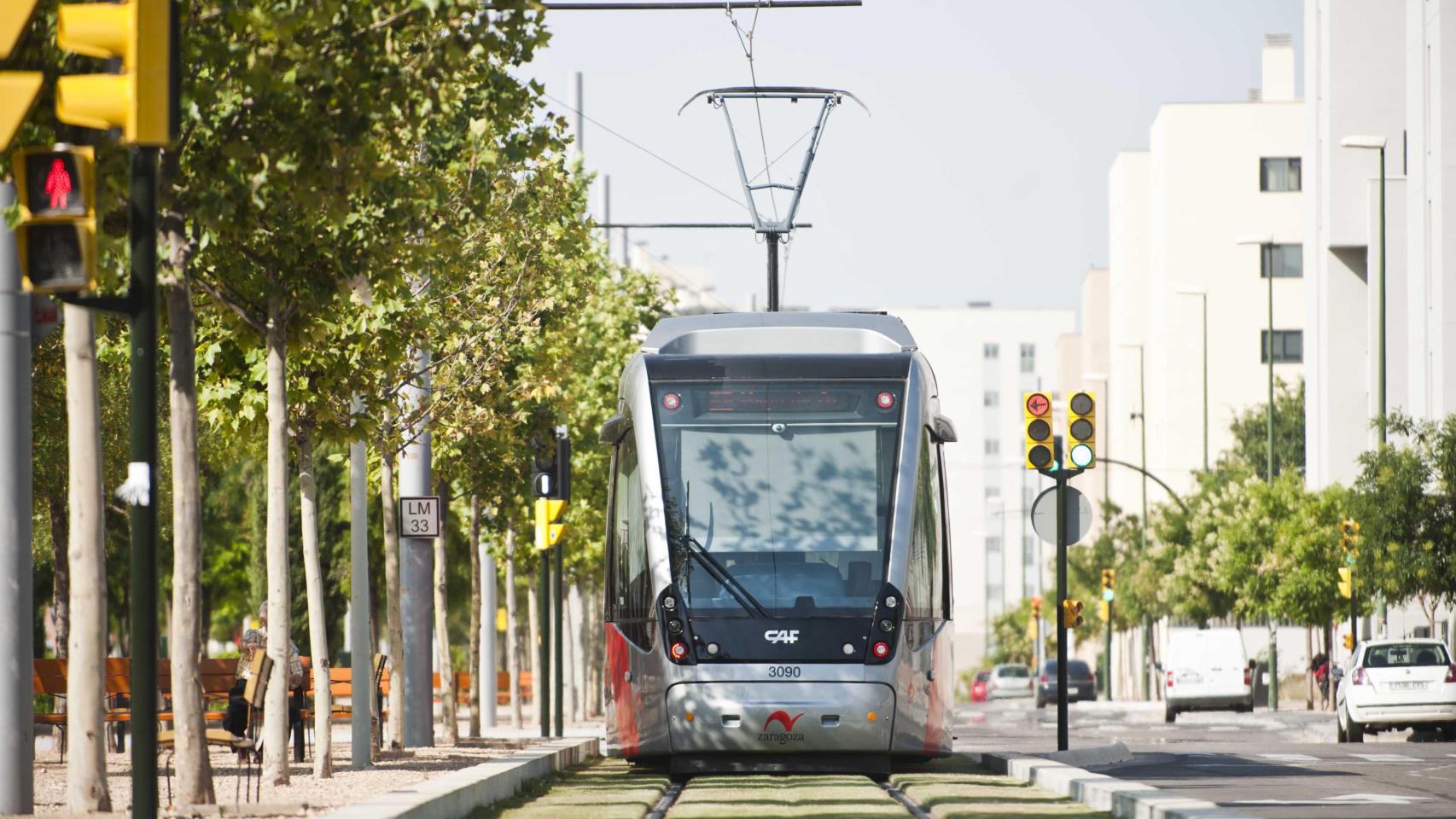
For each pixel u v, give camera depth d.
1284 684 132.38
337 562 81.69
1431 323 88.69
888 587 32.94
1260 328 165.62
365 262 27.30
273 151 23.19
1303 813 25.41
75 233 17.16
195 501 22.44
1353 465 113.88
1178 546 109.50
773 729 32.28
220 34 22.75
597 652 86.31
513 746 44.12
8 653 23.67
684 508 33.41
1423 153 91.00
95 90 16.77
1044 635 178.88
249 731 29.72
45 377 44.12
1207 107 166.12
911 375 34.69
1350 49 112.88
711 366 34.56
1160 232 170.50
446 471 50.16
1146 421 185.38
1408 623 92.75
